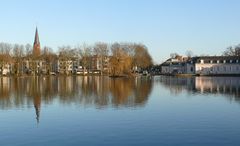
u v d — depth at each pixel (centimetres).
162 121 3591
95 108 4641
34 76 19188
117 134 3009
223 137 2862
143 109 4491
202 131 3095
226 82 10812
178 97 6028
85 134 3033
